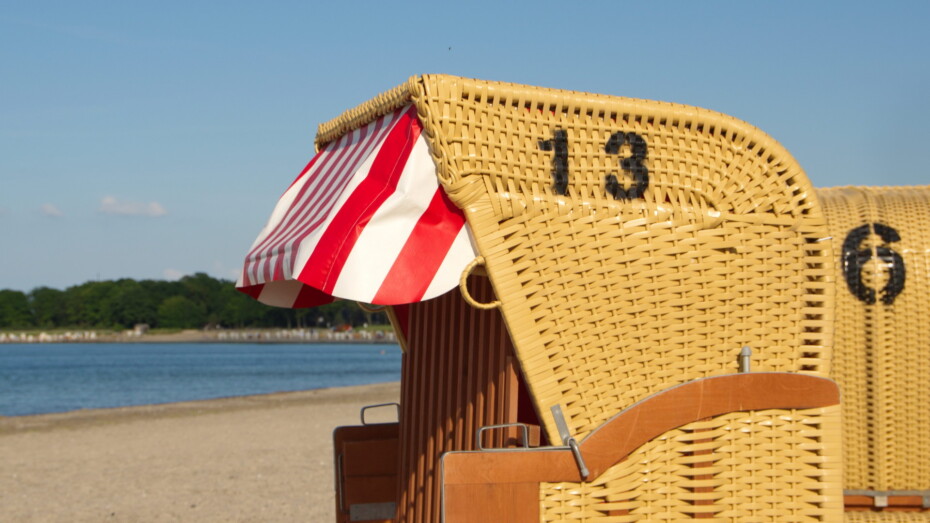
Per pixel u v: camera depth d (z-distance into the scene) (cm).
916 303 409
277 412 1962
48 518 807
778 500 297
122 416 1961
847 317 414
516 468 273
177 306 19100
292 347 17212
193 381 5762
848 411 415
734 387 294
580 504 279
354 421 1681
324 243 269
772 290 302
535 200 278
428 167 276
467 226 276
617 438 281
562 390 281
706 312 296
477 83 275
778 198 303
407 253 268
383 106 317
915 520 399
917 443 411
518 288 275
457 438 333
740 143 302
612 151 291
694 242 294
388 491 403
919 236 413
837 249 415
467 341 331
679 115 295
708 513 292
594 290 284
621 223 287
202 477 1029
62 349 15525
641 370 291
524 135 280
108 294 19275
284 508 831
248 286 367
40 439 1478
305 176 387
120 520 793
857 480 418
